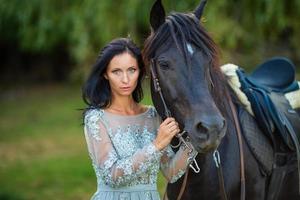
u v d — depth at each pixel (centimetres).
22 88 1623
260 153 280
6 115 1191
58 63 1766
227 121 274
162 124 234
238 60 679
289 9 636
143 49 244
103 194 247
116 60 244
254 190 279
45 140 920
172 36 234
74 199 575
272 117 288
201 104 222
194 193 272
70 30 870
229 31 627
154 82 240
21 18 891
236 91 293
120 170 233
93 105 250
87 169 708
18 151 837
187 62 229
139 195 247
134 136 249
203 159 262
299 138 312
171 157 256
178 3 614
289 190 308
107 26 700
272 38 677
